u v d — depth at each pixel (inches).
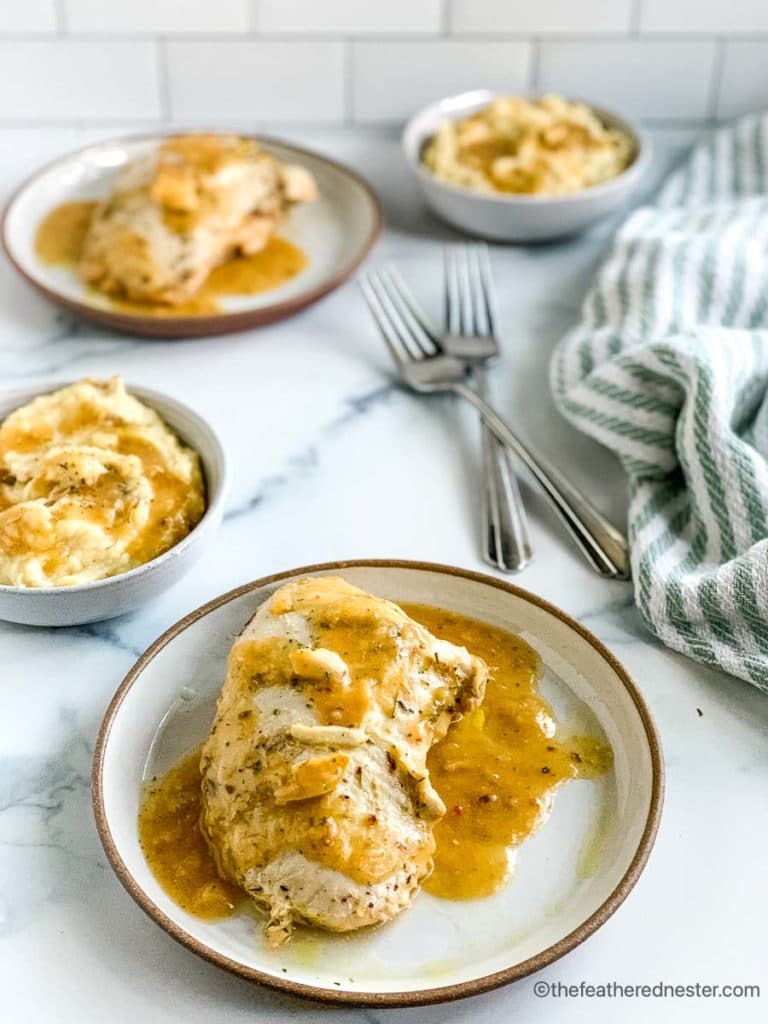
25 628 33.9
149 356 41.5
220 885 28.6
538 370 41.4
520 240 46.3
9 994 27.1
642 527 35.5
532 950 27.5
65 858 29.8
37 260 44.3
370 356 41.9
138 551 33.3
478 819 30.1
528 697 32.1
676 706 32.7
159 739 31.3
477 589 33.3
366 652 29.8
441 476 38.0
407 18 48.4
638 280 41.1
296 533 36.2
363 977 27.0
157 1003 27.1
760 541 33.5
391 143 50.9
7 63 48.8
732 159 47.6
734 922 28.8
